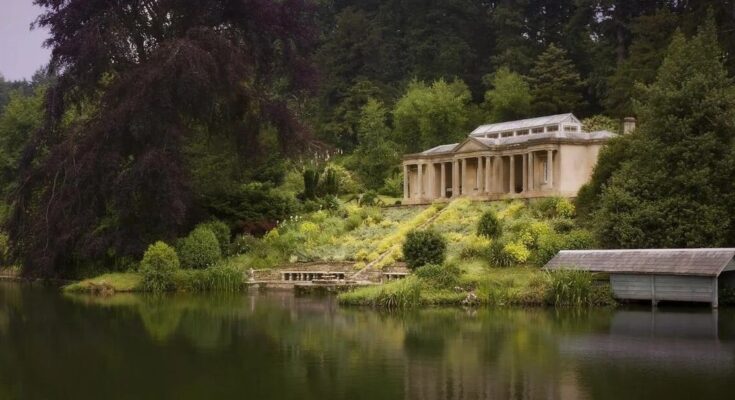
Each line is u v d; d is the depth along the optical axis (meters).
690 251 32.84
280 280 46.66
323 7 120.38
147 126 47.44
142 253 47.66
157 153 46.97
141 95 47.22
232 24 54.88
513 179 55.50
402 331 26.09
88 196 48.34
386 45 105.94
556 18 102.31
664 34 72.56
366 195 65.12
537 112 82.69
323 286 42.84
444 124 84.50
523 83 84.00
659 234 37.25
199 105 50.38
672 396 16.28
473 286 35.47
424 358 20.89
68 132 51.72
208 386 17.72
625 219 37.91
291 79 58.09
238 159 59.62
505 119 83.75
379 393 16.81
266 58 56.19
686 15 70.19
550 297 33.50
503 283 35.34
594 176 45.31
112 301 38.69
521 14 98.56
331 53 102.38
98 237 48.88
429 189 63.00
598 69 85.44
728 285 33.31
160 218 48.28
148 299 39.69
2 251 59.44
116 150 48.00
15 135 76.62
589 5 87.00
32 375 19.23
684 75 39.81
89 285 44.75
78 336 25.73
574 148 53.50
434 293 34.75
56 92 50.88
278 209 58.88
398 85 102.12
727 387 17.05
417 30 104.56
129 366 20.23
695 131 38.69
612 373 18.61
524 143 55.19
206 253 47.88
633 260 33.94
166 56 48.31
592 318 29.23
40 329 27.62
